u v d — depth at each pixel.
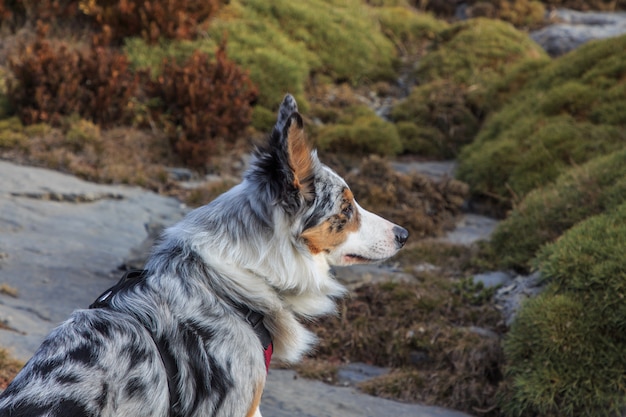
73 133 9.02
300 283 3.24
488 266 6.57
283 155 3.08
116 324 2.72
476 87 12.09
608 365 4.55
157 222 7.38
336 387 5.01
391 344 5.43
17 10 11.55
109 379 2.57
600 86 9.16
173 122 9.81
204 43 11.48
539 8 16.50
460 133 11.05
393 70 14.03
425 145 10.87
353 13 15.24
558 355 4.66
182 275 2.98
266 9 13.65
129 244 6.79
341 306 5.81
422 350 5.39
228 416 2.85
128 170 8.63
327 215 3.32
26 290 5.55
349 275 6.49
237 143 9.91
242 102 10.02
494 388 4.86
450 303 5.85
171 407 2.74
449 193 8.41
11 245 6.29
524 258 6.36
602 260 5.09
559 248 5.43
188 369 2.80
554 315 4.80
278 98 11.23
